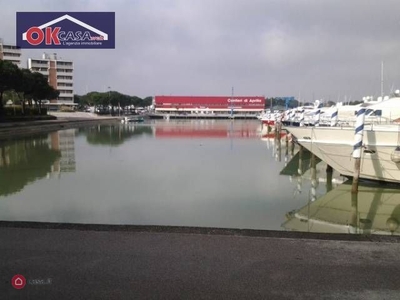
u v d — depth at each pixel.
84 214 11.45
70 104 124.75
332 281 4.07
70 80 124.44
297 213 12.12
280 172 19.55
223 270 4.31
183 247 4.96
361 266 4.42
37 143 34.72
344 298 3.76
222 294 3.82
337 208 13.01
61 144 34.31
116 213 11.57
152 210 11.93
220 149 30.58
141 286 3.95
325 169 19.94
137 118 92.94
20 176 18.06
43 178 17.48
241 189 15.34
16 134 41.72
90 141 37.66
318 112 23.95
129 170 19.73
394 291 3.88
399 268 4.37
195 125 73.62
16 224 5.76
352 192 14.33
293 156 25.88
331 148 15.77
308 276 4.18
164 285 3.97
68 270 4.27
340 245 5.04
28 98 64.50
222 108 120.12
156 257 4.64
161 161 23.27
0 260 4.50
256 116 113.38
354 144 14.25
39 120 58.78
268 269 4.34
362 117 13.84
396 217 12.17
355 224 11.49
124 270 4.29
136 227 5.70
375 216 12.29
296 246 5.01
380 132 14.47
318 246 5.01
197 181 16.80
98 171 19.41
